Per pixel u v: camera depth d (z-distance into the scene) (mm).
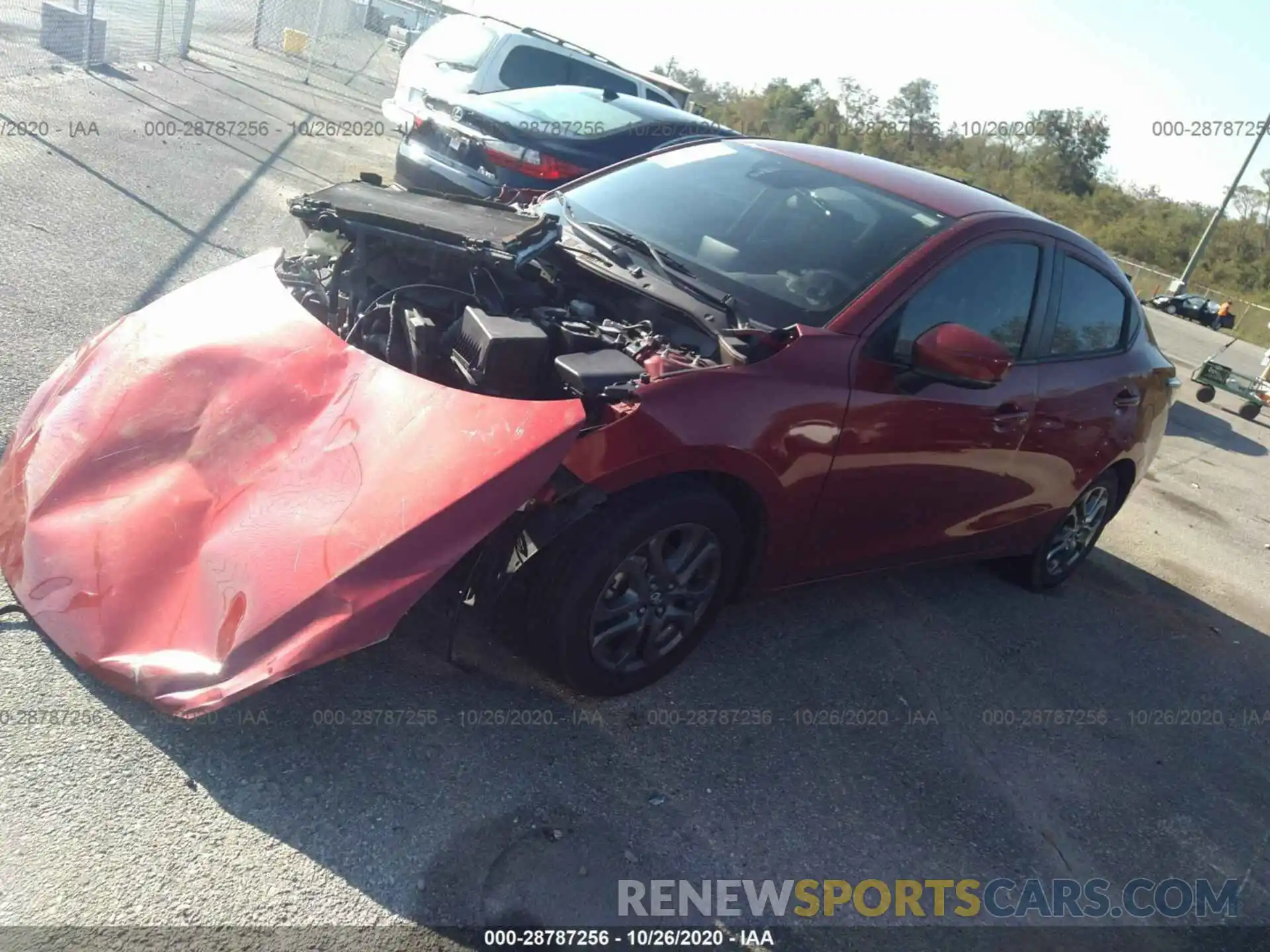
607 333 3266
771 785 3176
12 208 6750
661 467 2965
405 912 2410
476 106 7668
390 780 2775
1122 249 51312
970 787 3480
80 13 14383
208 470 2918
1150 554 6367
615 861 2707
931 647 4355
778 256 3795
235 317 3352
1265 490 8875
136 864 2363
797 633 4125
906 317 3654
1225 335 31062
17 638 2955
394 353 3318
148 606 2693
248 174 9867
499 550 2828
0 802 2430
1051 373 4375
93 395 3158
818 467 3408
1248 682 4895
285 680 3039
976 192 4512
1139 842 3451
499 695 3205
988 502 4309
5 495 3066
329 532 2654
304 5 25484
